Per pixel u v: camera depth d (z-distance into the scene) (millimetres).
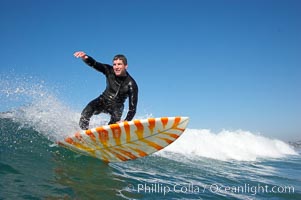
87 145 5441
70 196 3801
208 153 9484
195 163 7629
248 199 4953
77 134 5281
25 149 5414
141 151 5375
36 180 4113
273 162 10320
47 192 3787
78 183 4312
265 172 7805
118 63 5484
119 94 5652
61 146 5801
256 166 8828
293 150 13984
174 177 5742
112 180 4727
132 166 5977
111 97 5695
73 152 5699
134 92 5551
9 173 4176
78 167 5059
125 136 5113
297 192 5746
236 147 11305
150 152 5379
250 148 12094
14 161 4691
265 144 12914
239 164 8797
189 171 6539
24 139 5910
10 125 6527
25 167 4531
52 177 4344
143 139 5148
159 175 5684
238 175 6867
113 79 5664
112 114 5789
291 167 9344
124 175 5156
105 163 5605
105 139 5207
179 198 4469
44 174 4402
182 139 9625
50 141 6016
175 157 7934
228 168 7746
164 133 5016
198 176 6191
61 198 3686
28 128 6469
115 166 5613
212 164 7996
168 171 6176
